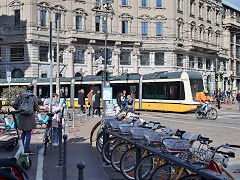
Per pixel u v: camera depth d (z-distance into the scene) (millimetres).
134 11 46500
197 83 24812
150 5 47344
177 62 48344
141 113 24781
